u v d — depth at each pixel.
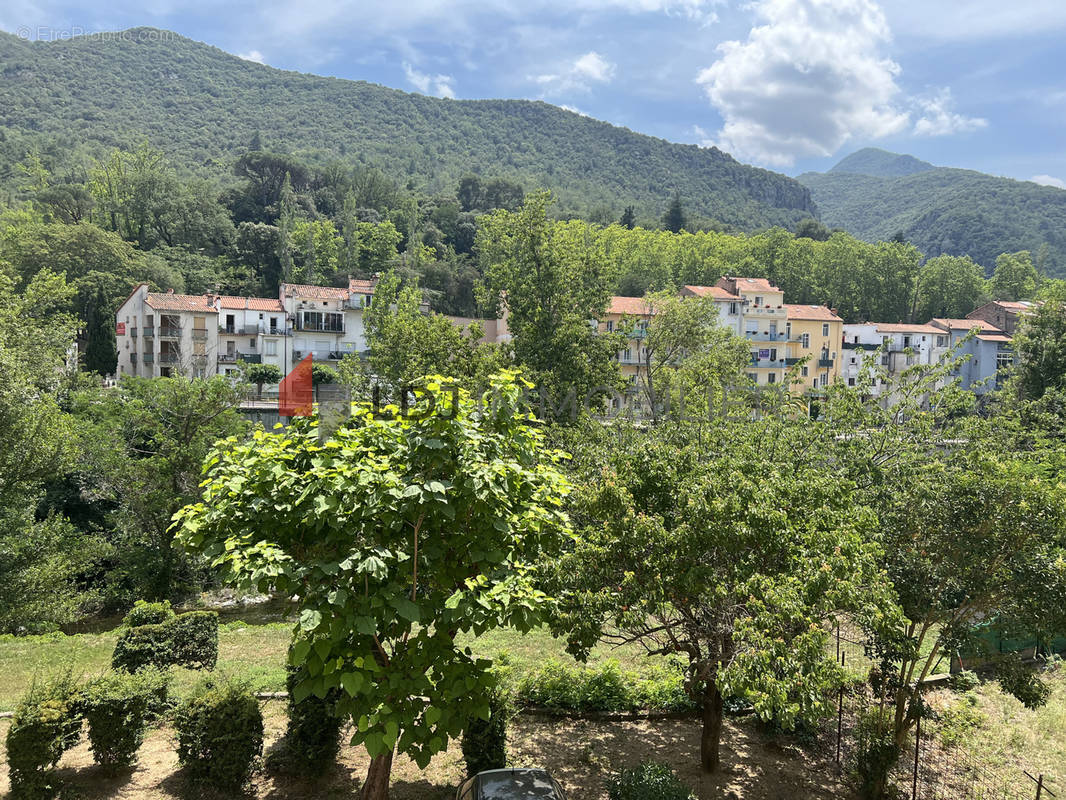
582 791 11.05
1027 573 10.71
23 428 21.77
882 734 12.29
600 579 9.77
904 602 11.66
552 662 15.15
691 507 9.69
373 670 7.75
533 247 35.44
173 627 14.66
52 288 31.19
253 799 9.93
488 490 7.94
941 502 11.60
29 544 22.59
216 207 111.19
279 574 7.66
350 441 8.49
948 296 99.56
